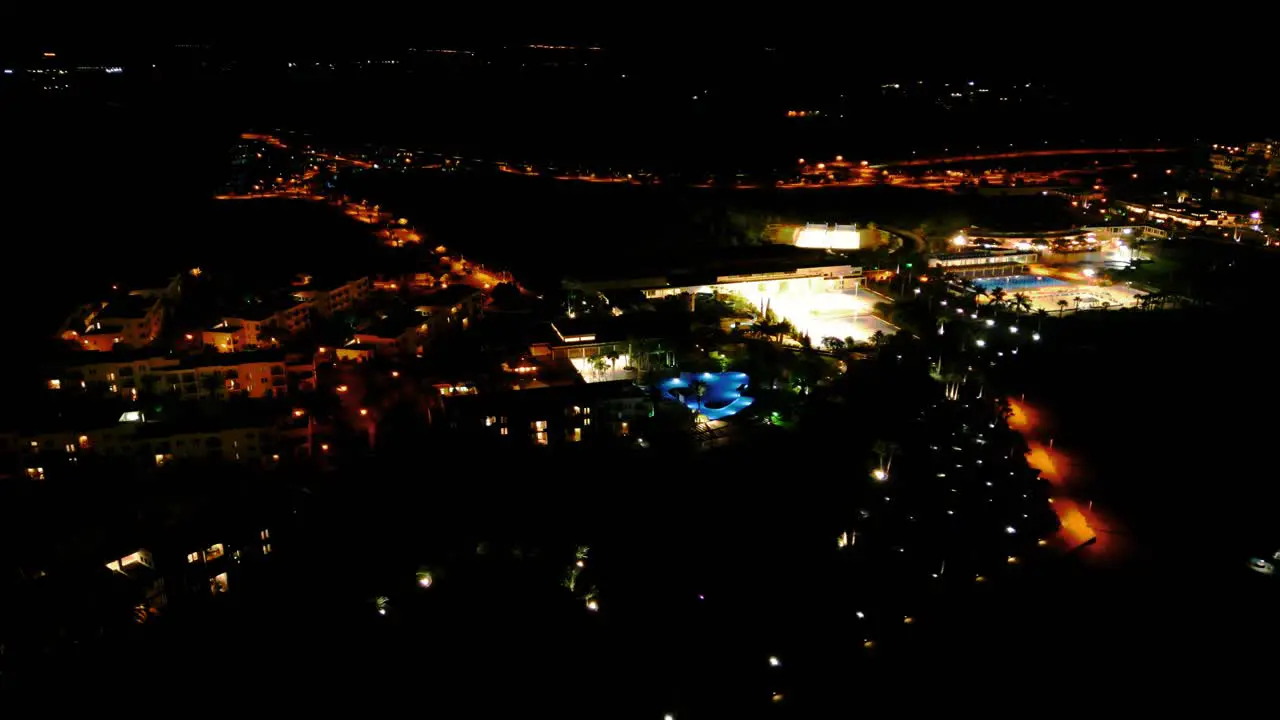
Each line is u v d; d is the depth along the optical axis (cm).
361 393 14325
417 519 10944
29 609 8706
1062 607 9506
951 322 18412
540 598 9456
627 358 16212
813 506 11262
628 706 8019
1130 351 17438
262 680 8294
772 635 8975
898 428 13188
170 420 12362
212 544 9694
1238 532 11094
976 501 11331
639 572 9975
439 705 8019
